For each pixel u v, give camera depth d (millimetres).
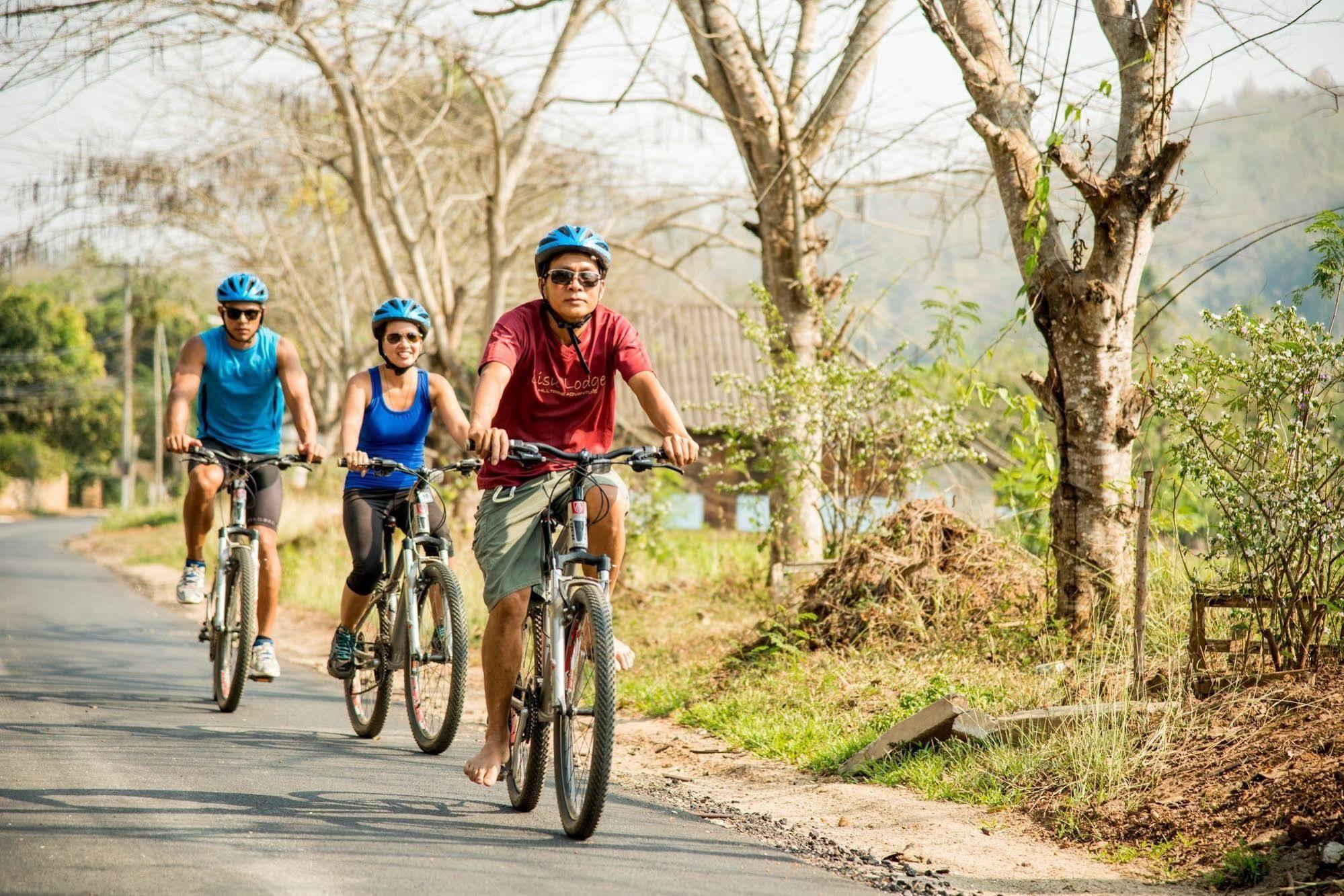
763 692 10438
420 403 9531
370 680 9297
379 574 9164
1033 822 7039
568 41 22984
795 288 15836
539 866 5953
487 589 7000
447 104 27406
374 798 7211
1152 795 6926
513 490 6844
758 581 17109
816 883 6020
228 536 10383
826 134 15961
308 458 10219
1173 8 10008
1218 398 8945
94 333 96625
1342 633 8203
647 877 5879
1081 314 10305
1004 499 12836
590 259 6742
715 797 7887
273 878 5543
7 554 34062
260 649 10062
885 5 15805
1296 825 6070
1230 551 8383
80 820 6387
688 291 34625
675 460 6488
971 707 8445
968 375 11531
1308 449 8227
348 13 21938
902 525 11898
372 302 40719
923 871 6277
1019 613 10992
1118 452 10414
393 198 26594
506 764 7141
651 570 18609
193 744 8625
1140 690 8188
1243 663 8125
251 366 10312
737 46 15664
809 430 14297
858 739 8781
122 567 29047
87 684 11477
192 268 37406
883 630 11203
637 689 11477
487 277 34688
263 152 26453
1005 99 10922
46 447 89312
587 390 7000
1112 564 10273
